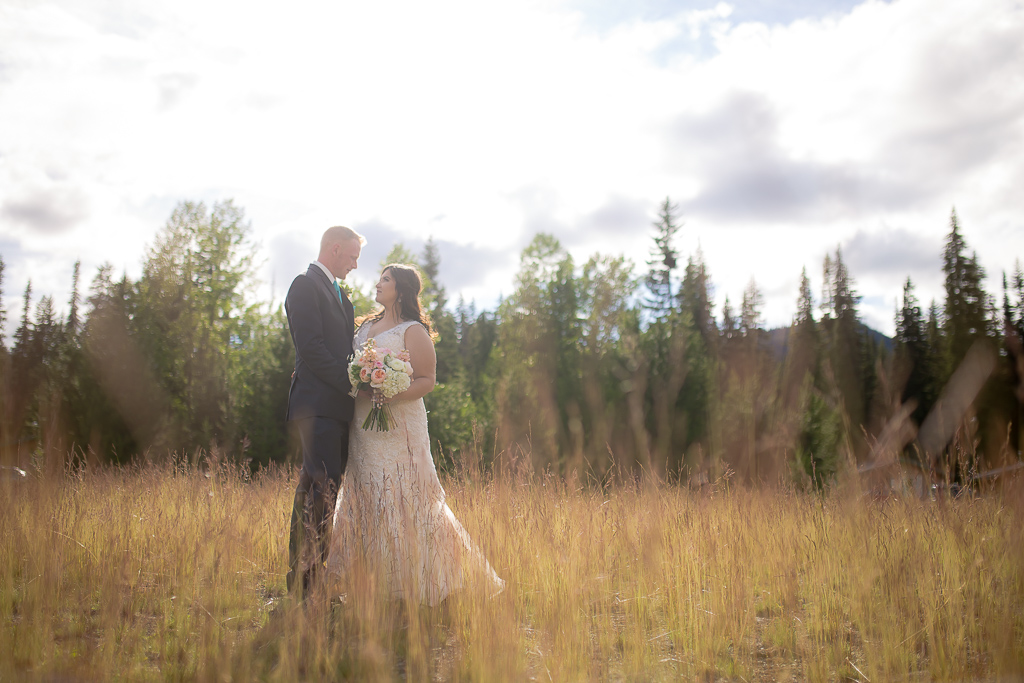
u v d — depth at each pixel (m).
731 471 4.04
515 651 2.59
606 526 3.56
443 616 3.19
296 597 2.90
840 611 3.15
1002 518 3.41
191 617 2.97
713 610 3.07
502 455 3.88
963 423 2.91
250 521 4.11
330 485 3.35
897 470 3.59
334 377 3.51
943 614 2.97
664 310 34.47
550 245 18.20
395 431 3.60
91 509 4.12
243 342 23.11
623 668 2.62
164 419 13.66
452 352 34.22
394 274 3.91
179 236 21.69
